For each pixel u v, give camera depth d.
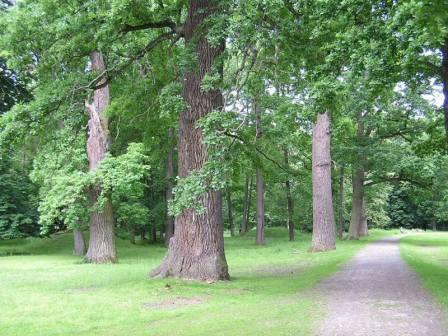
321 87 11.07
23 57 14.15
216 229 13.17
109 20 12.62
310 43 12.59
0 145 13.52
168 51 15.30
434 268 15.60
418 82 15.02
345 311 8.68
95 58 20.70
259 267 18.09
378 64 10.00
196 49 13.30
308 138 20.92
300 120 13.88
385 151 32.97
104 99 23.05
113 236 22.84
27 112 13.53
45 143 15.55
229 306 9.52
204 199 13.03
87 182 21.78
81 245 29.02
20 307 9.99
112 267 19.45
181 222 13.21
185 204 10.72
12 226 29.83
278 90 15.11
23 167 30.92
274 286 12.23
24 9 13.86
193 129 13.11
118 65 15.05
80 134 16.50
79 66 15.75
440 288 11.10
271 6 10.68
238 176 13.36
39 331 7.84
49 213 22.17
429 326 7.46
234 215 56.31
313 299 10.04
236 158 11.48
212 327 7.60
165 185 35.16
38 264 21.69
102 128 23.02
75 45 13.78
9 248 31.77
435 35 6.25
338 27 10.91
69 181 21.89
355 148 33.19
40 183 28.03
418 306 9.12
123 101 16.11
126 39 14.85
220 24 11.68
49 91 13.92
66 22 13.00
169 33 14.78
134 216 27.55
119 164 22.08
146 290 11.55
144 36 15.91
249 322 7.88
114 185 21.27
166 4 14.23
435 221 70.12
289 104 13.30
